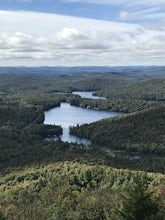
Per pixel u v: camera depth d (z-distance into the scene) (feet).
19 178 425.69
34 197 302.04
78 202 232.53
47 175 424.46
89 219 209.97
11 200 308.40
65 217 205.77
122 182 391.65
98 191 294.66
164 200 165.58
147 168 494.18
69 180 404.57
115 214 128.98
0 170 468.75
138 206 122.83
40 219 216.95
